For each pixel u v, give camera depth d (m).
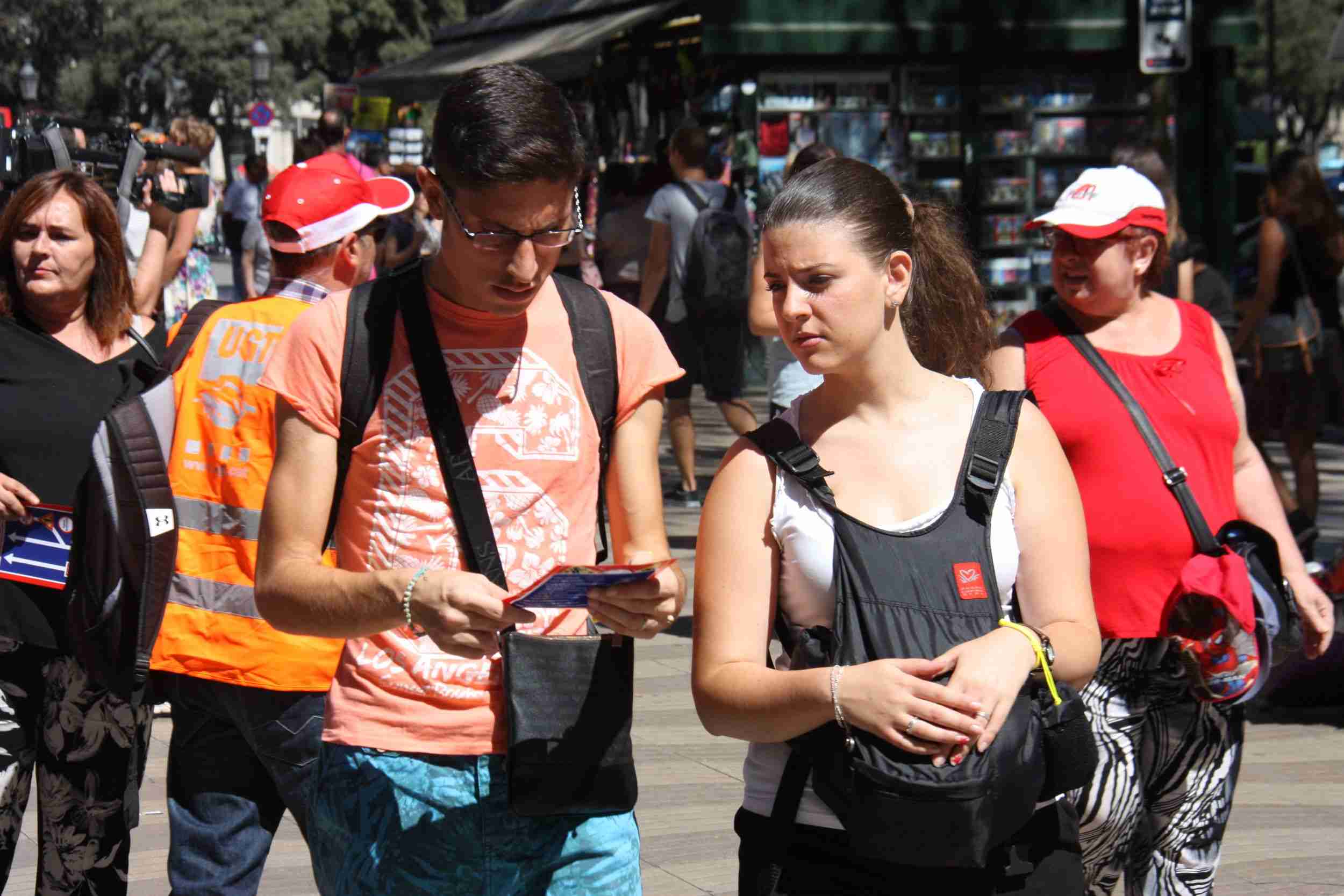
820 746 2.62
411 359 2.84
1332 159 68.88
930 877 2.66
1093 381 3.88
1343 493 12.83
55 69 55.47
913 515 2.71
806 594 2.72
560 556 2.88
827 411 2.84
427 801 2.82
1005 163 15.87
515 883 2.87
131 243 7.66
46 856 4.12
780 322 2.74
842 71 15.59
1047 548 2.76
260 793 3.98
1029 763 2.56
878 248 2.70
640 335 3.01
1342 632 7.11
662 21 16.56
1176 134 16.38
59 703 4.02
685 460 11.26
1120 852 3.89
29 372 4.14
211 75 54.69
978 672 2.52
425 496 2.83
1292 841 5.55
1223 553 3.77
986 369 3.77
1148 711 3.82
